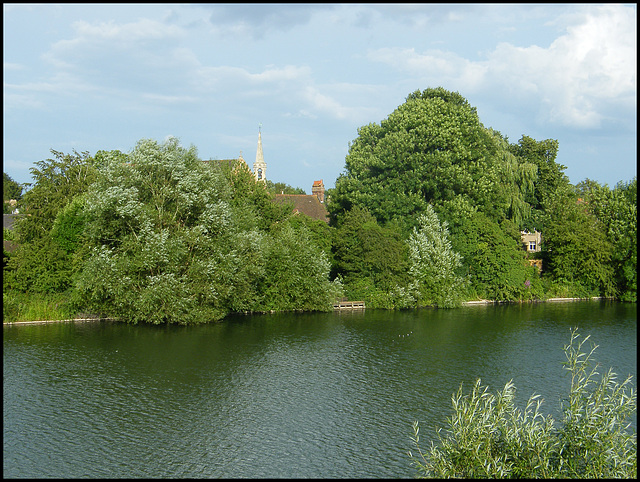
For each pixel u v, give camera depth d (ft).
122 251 174.91
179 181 181.06
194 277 178.91
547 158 340.18
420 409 110.93
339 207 271.69
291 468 86.07
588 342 168.66
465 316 214.48
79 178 207.51
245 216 207.72
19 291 183.93
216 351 152.15
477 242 250.98
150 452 90.99
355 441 95.96
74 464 86.43
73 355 143.95
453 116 262.26
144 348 152.87
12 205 336.70
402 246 234.58
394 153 257.75
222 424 102.73
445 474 70.28
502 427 73.20
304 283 212.64
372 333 179.93
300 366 139.95
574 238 264.11
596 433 68.18
